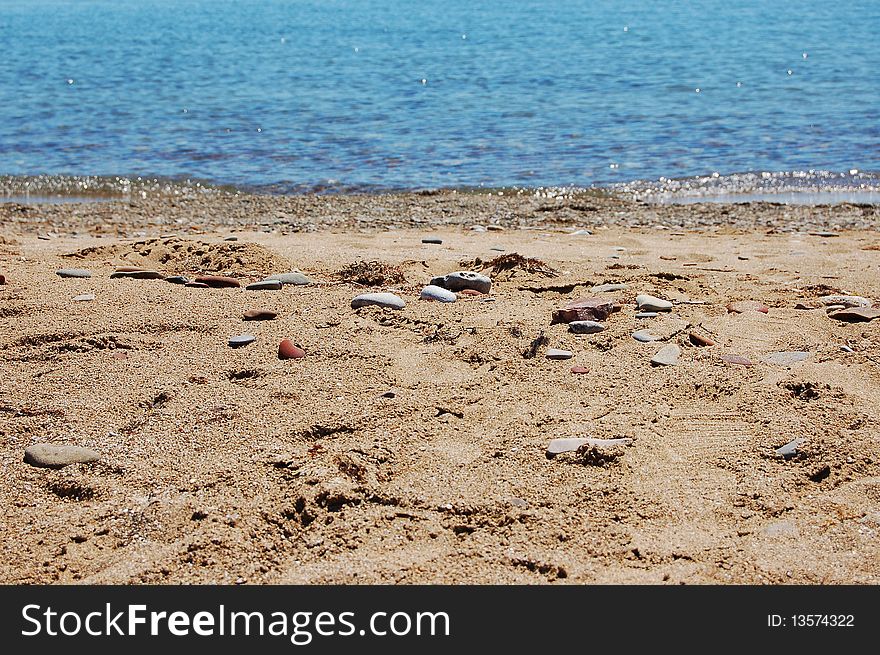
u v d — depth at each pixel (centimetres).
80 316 549
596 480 372
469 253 744
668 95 1925
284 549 334
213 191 1236
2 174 1341
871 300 597
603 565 325
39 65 2756
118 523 344
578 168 1333
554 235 875
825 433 403
